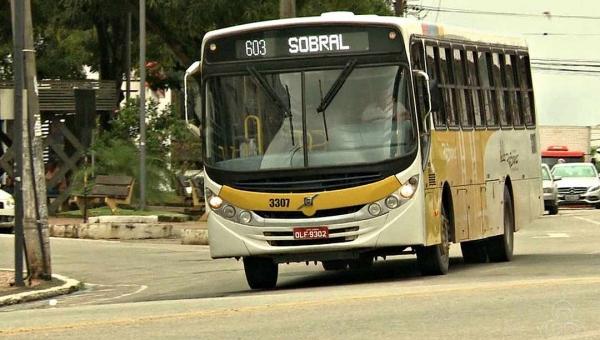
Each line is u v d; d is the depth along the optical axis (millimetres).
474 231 49719
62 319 33375
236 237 42656
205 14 90312
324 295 37250
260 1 89812
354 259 42906
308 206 41969
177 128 97438
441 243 45344
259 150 42688
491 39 55031
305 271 53562
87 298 44312
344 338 27141
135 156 90938
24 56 47781
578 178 127938
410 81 42500
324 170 42000
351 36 42750
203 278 51156
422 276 46062
